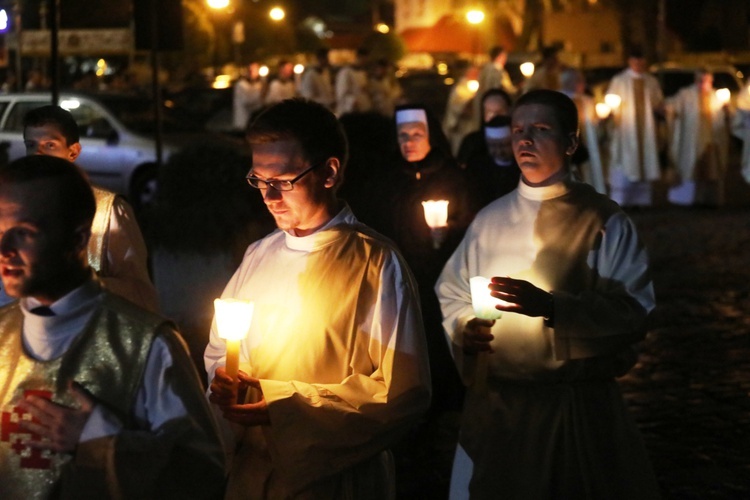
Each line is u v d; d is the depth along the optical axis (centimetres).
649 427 672
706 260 1259
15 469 252
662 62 2928
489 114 789
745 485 574
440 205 564
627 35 3588
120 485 247
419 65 3744
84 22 1064
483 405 410
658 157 1727
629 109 1708
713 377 780
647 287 396
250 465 332
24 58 2744
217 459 259
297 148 323
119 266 422
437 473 604
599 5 3653
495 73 1599
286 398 310
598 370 400
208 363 351
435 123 641
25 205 246
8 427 253
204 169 665
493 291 380
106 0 1062
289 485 311
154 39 1060
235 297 346
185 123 1680
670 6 2925
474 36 3831
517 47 3816
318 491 319
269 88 2189
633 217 1656
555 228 404
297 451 310
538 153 403
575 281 401
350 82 2148
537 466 401
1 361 257
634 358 412
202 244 643
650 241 1411
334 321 326
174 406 253
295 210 329
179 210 648
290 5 4375
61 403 250
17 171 248
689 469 598
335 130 331
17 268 248
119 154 1575
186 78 3009
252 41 3953
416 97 2647
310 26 4881
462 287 424
